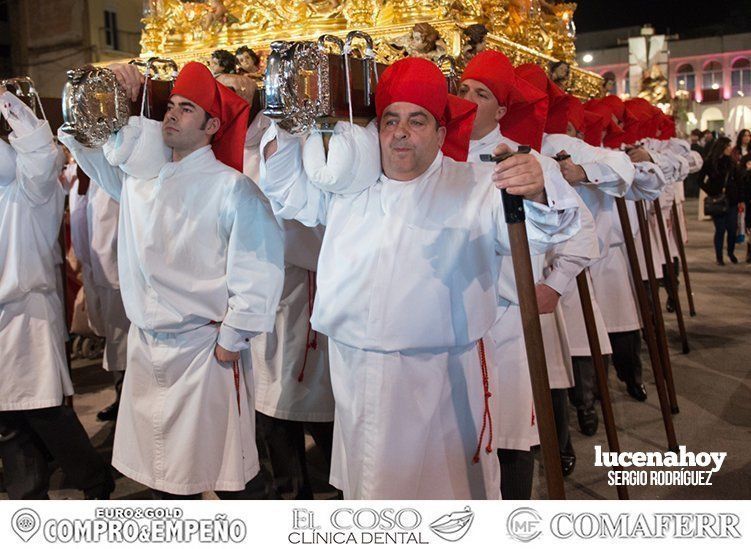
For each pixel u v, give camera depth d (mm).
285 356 3850
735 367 6488
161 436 3084
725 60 31719
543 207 2225
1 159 3465
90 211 5020
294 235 3652
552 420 2277
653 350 4613
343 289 2553
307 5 4473
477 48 3992
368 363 2535
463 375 2627
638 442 4773
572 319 4891
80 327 6473
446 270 2502
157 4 5102
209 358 3074
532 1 5535
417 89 2449
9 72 17188
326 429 4117
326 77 2340
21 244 3600
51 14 16750
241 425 3174
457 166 2629
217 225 3064
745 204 12617
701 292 10219
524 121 3596
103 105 2844
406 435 2531
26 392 3621
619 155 3898
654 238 7648
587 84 6906
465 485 2648
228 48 4770
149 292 3072
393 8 4137
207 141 3141
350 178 2457
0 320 3602
